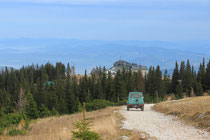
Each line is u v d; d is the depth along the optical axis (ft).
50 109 318.65
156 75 429.79
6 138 52.42
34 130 63.10
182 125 47.57
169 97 460.55
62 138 39.09
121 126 48.39
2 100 333.42
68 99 332.60
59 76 640.58
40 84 332.60
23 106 242.99
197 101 98.22
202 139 33.58
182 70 490.90
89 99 366.02
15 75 590.96
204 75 474.08
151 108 107.86
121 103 172.65
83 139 26.63
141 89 437.17
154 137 36.01
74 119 79.51
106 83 398.21
